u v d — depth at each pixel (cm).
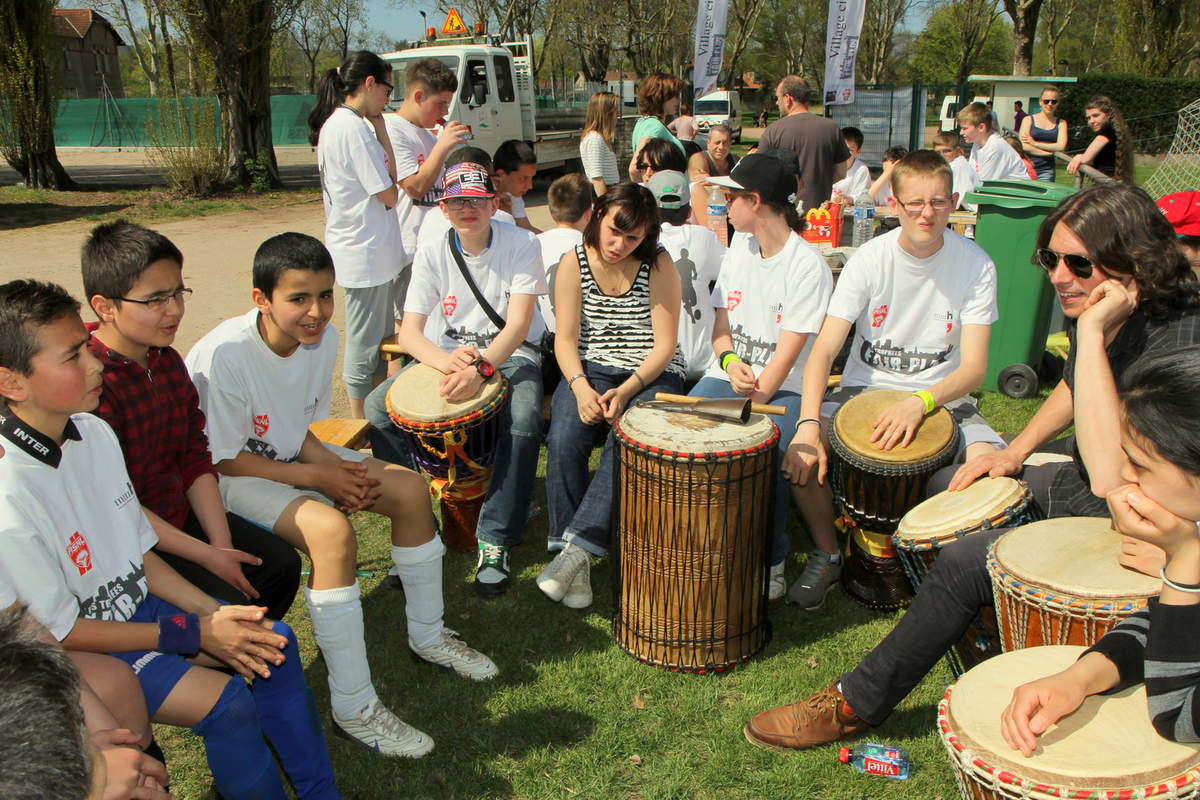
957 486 293
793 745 271
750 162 349
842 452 319
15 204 1595
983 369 340
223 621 219
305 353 297
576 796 255
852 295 349
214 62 1761
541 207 1620
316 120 541
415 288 390
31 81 1731
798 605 350
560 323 364
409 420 342
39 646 125
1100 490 234
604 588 367
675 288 357
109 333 251
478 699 296
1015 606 230
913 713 288
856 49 1283
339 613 261
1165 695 172
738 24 3884
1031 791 178
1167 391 162
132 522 230
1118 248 254
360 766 266
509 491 354
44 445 203
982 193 550
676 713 290
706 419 310
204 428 279
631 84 2692
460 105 1378
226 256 1135
